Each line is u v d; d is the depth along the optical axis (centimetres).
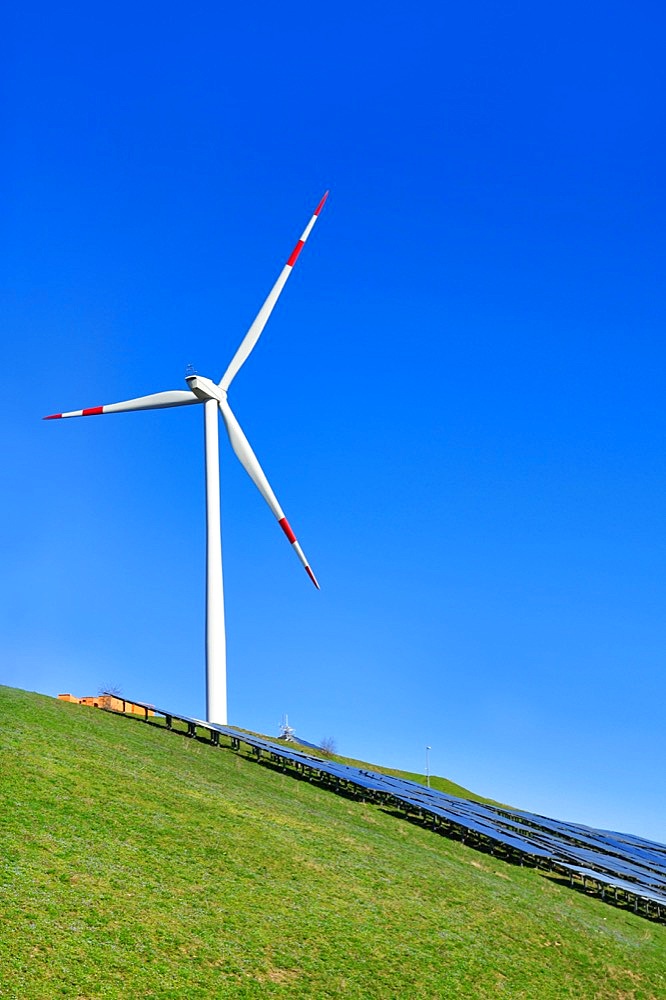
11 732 4509
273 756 6469
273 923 3366
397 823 5541
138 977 2738
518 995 3525
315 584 7169
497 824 6406
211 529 7175
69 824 3581
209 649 7025
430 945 3659
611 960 4256
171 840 3784
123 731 5553
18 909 2852
